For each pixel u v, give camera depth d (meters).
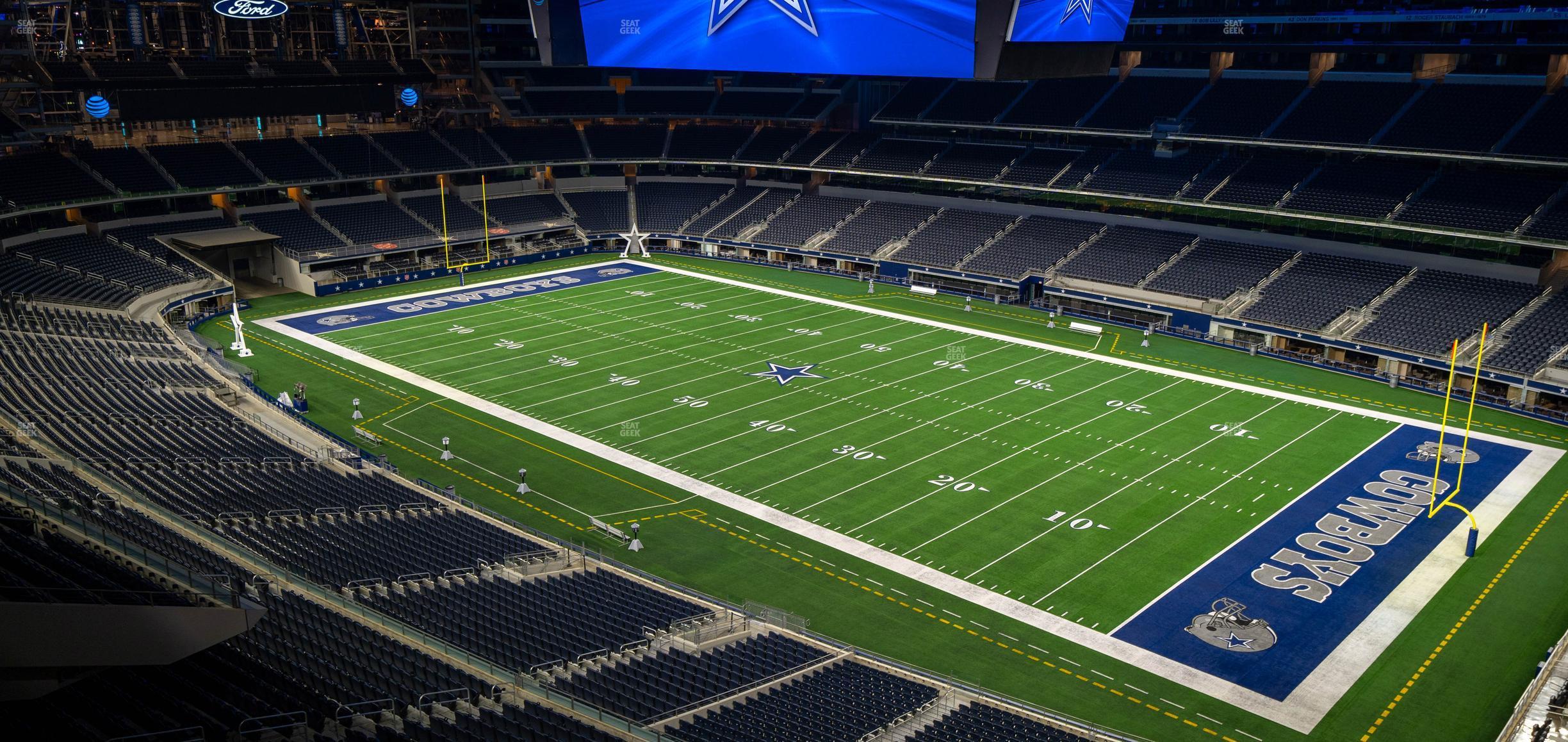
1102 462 44.62
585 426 48.69
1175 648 31.30
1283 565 35.97
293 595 28.52
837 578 35.47
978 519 39.44
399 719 21.98
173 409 45.38
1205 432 48.16
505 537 36.94
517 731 22.52
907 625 32.72
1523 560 36.28
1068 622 32.75
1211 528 38.69
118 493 33.03
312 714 20.62
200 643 21.28
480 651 27.59
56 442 37.22
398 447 46.34
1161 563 36.16
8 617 18.41
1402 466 44.34
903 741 24.97
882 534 38.38
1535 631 32.03
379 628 28.02
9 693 19.83
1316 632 32.00
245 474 39.12
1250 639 31.64
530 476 43.34
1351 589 34.41
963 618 33.00
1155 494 41.53
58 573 22.47
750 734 24.19
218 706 20.34
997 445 46.44
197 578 24.05
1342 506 40.47
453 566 33.81
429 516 37.97
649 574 35.50
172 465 38.44
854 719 25.81
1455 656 30.75
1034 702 28.75
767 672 28.48
